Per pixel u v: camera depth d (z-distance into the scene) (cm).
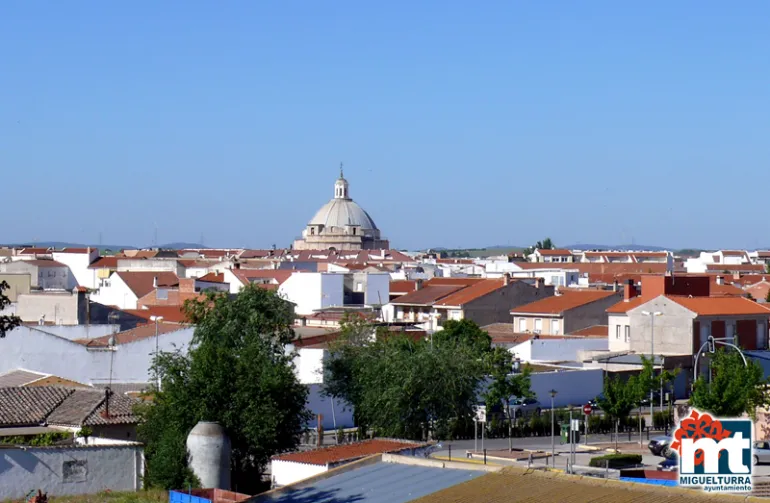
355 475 4916
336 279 15662
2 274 16075
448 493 4416
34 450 6075
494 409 9250
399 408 7988
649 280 12138
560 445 8194
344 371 8625
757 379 7881
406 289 17400
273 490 4856
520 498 4212
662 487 4197
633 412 9762
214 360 6762
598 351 11612
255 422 6625
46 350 9550
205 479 6141
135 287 16862
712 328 11131
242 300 9044
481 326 14662
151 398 7425
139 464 6369
